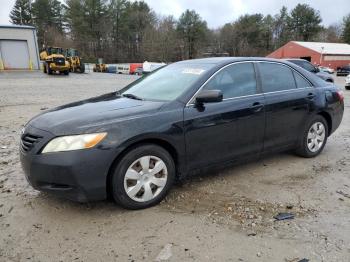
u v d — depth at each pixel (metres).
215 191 4.09
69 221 3.39
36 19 87.19
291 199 3.89
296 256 2.85
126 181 3.48
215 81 4.15
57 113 3.71
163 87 4.26
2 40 34.56
